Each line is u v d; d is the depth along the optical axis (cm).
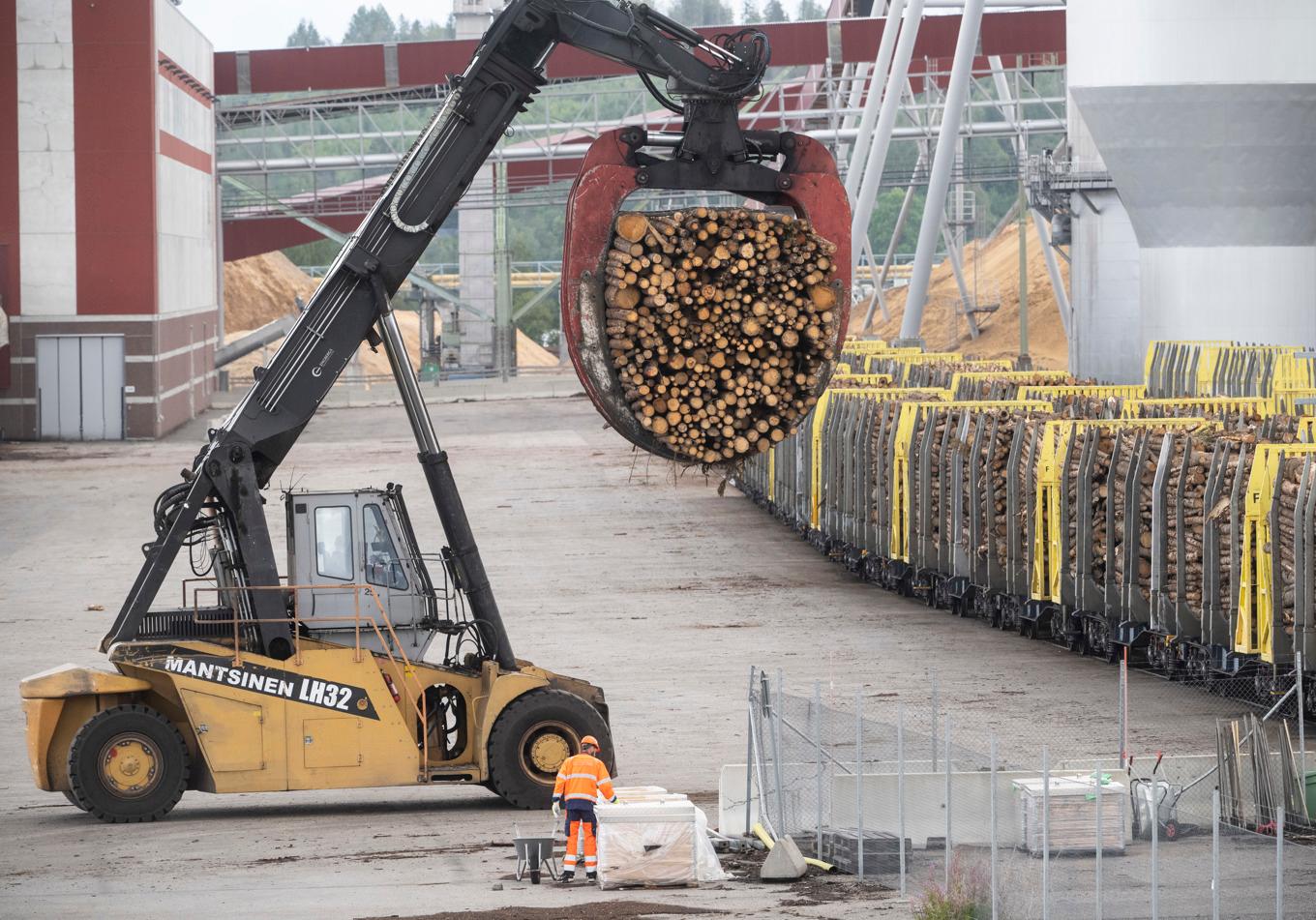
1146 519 10019
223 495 7044
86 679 7119
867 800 6512
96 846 6775
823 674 10419
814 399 4784
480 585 7456
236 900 5816
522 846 6162
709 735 8850
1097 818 5250
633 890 5966
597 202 4650
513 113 6950
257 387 7062
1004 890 5544
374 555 7431
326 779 7081
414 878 6147
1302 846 6288
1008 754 7944
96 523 18750
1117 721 8794
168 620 7325
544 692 7356
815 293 4706
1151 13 19738
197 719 7000
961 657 10925
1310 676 8488
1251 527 8656
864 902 5694
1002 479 11800
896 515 13250
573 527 18075
